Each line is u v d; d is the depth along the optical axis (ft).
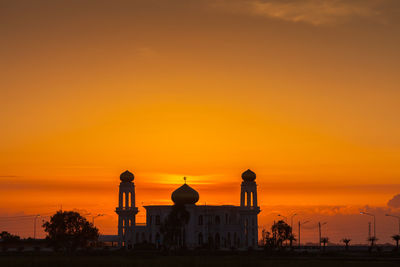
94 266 456.86
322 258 600.80
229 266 462.19
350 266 461.37
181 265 463.42
